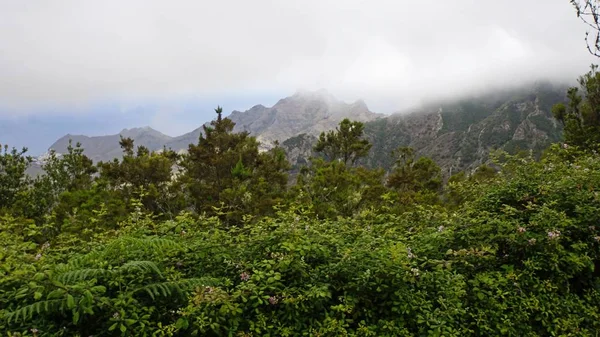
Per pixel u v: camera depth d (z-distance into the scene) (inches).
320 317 132.6
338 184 516.4
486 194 211.2
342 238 175.5
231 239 166.9
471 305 142.0
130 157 636.1
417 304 131.8
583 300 150.4
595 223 169.9
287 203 425.7
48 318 116.3
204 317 114.3
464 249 155.9
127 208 508.7
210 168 649.0
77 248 187.8
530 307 138.2
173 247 145.3
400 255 136.1
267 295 126.2
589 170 207.0
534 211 181.3
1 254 132.3
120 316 110.3
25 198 572.7
